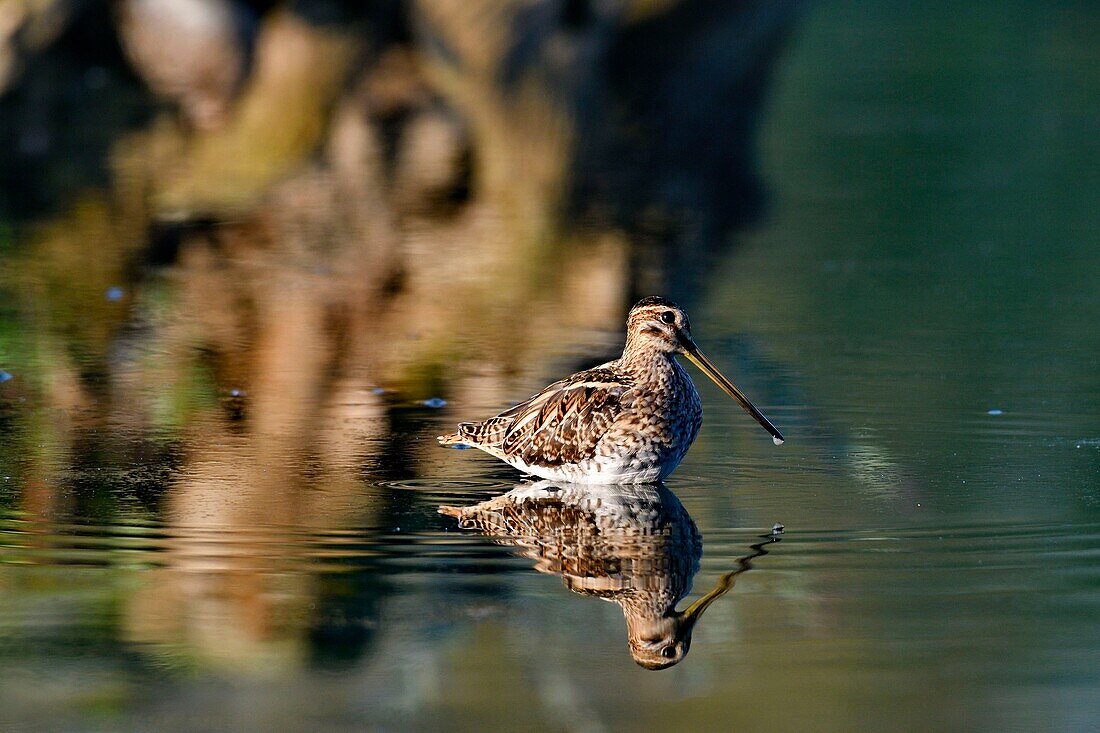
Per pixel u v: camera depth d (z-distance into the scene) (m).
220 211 25.11
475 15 30.16
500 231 23.48
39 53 32.75
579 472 10.80
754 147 32.84
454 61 30.69
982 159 31.00
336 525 9.78
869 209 25.83
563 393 10.95
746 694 7.21
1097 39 50.47
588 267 20.67
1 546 9.29
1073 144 32.59
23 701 7.16
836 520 9.85
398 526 9.78
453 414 12.95
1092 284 19.44
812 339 16.17
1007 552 9.16
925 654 7.66
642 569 8.95
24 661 7.61
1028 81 42.31
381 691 7.20
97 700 7.18
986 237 23.14
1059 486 10.52
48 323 17.11
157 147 31.44
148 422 12.59
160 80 33.09
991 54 47.72
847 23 56.25
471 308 18.14
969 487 10.55
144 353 15.55
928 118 36.69
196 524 9.78
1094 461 11.14
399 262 21.09
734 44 31.56
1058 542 9.32
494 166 29.42
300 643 7.84
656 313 10.93
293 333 16.55
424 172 28.80
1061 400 13.13
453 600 8.46
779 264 20.98
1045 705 7.03
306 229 23.59
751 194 27.50
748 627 8.05
